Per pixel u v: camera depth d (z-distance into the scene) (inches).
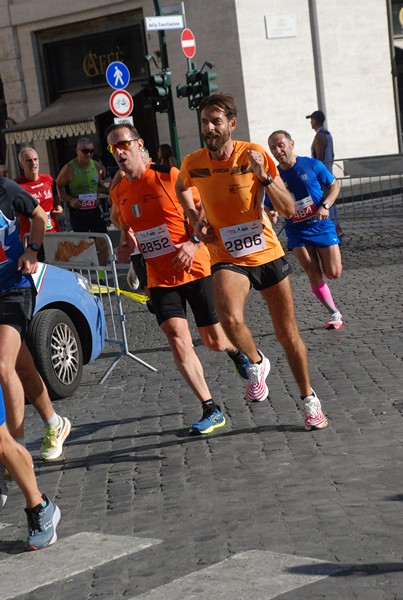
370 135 1064.2
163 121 1006.4
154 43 988.6
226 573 169.9
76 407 324.5
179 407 305.4
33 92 1082.7
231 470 236.5
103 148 1042.7
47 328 331.6
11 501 242.4
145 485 235.6
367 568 165.9
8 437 200.8
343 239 660.1
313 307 451.5
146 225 267.6
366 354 343.3
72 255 392.2
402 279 497.7
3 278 234.7
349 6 1038.4
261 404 293.4
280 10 986.1
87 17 1027.9
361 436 250.1
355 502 202.8
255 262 251.1
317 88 1018.7
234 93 973.2
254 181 245.9
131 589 171.8
